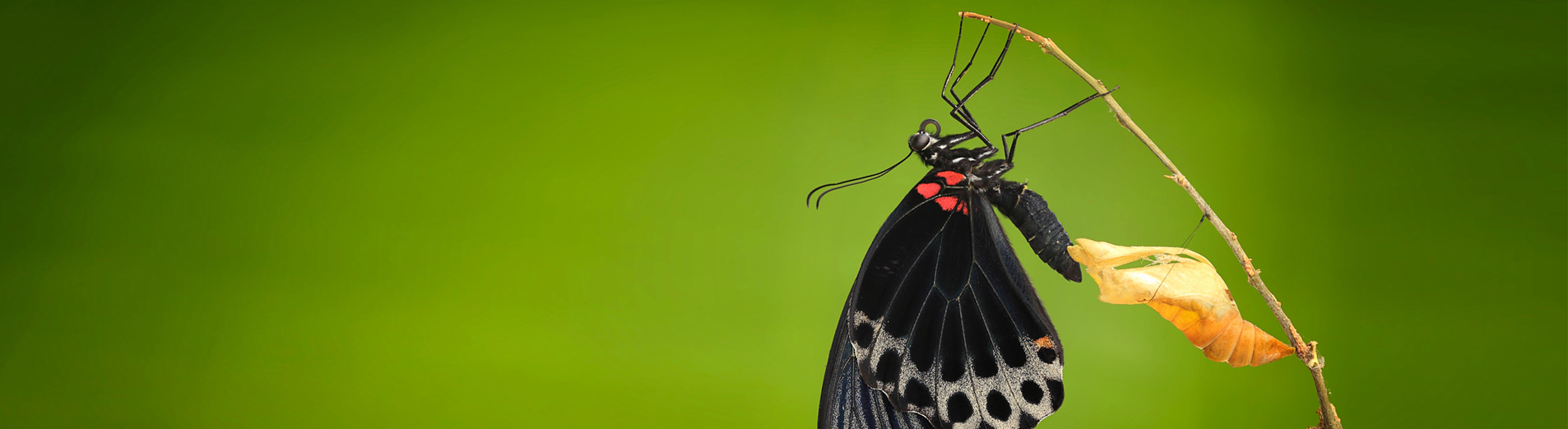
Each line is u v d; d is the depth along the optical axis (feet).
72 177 2.48
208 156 2.50
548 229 2.53
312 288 2.51
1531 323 2.50
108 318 2.48
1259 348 2.21
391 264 2.52
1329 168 2.53
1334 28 2.54
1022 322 2.32
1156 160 2.53
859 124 2.54
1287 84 2.54
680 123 2.54
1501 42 2.51
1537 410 2.49
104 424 2.48
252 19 2.51
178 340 2.49
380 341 2.51
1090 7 2.54
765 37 2.54
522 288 2.52
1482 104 2.52
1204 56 2.54
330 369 2.50
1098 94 2.22
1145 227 2.53
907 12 2.54
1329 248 2.53
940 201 2.32
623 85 2.54
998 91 2.54
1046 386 2.31
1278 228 2.53
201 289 2.50
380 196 2.52
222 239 2.50
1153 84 2.54
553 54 2.53
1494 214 2.51
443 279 2.52
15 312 2.47
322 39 2.52
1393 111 2.53
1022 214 2.31
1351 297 2.52
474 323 2.52
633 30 2.54
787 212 2.54
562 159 2.53
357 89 2.52
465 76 2.53
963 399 2.32
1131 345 2.52
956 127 2.54
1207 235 2.53
